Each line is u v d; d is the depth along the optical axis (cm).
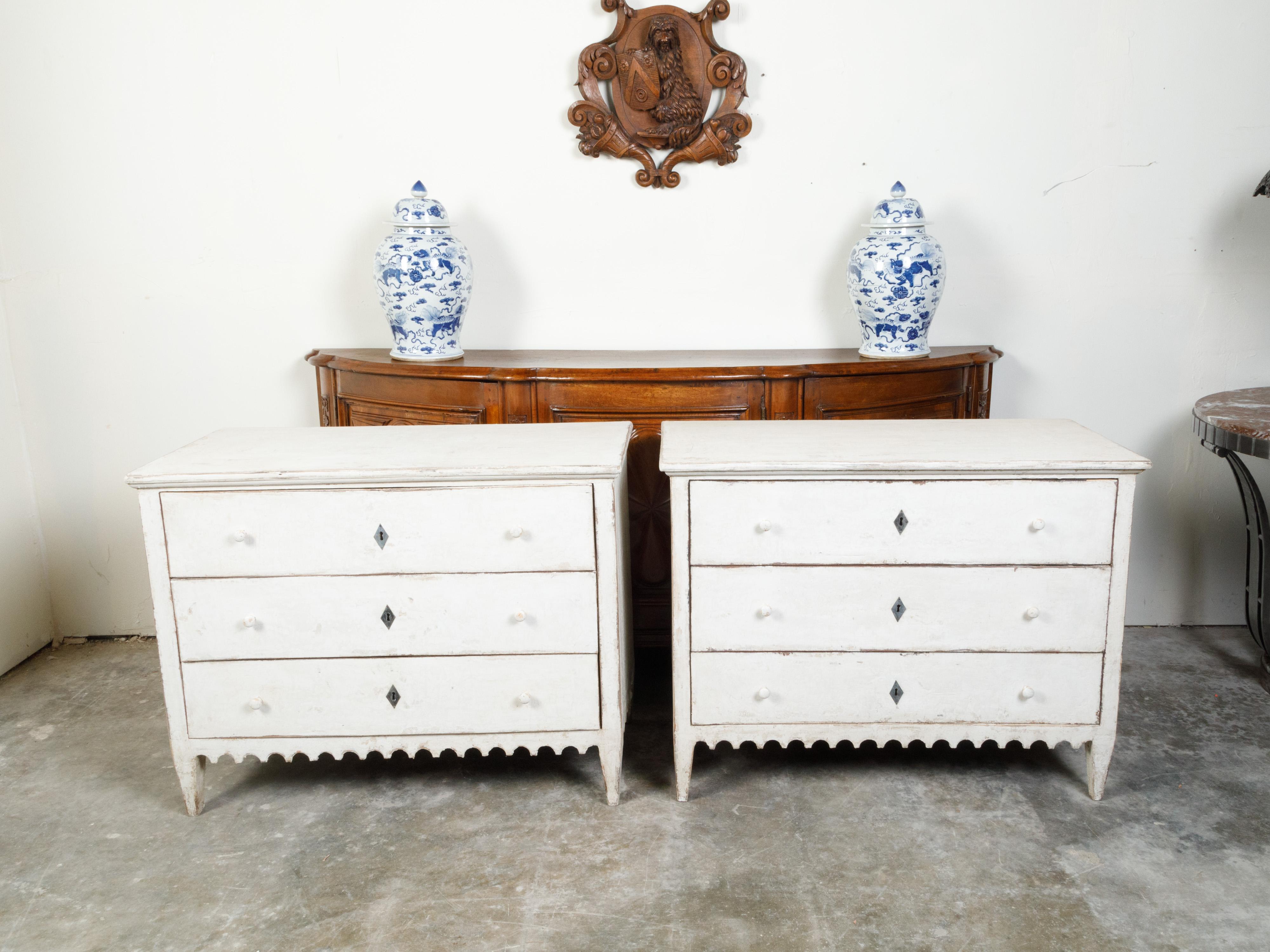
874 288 239
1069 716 188
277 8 255
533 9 255
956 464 176
